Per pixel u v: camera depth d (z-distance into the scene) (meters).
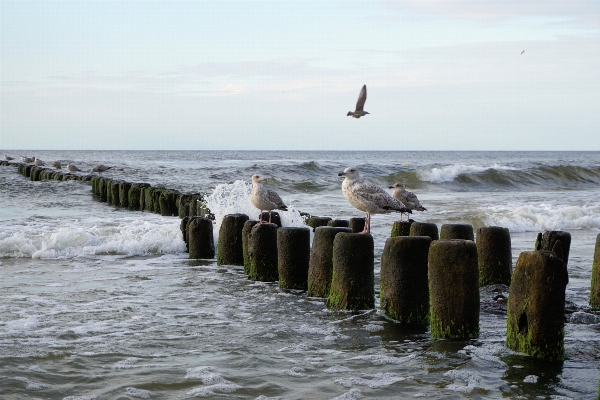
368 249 9.11
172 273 12.07
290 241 10.58
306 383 6.48
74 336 7.92
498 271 10.54
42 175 38.97
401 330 8.28
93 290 10.55
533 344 7.15
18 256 13.61
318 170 44.53
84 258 13.56
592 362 7.14
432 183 37.97
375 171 45.84
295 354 7.39
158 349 7.47
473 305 7.80
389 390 6.33
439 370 6.86
